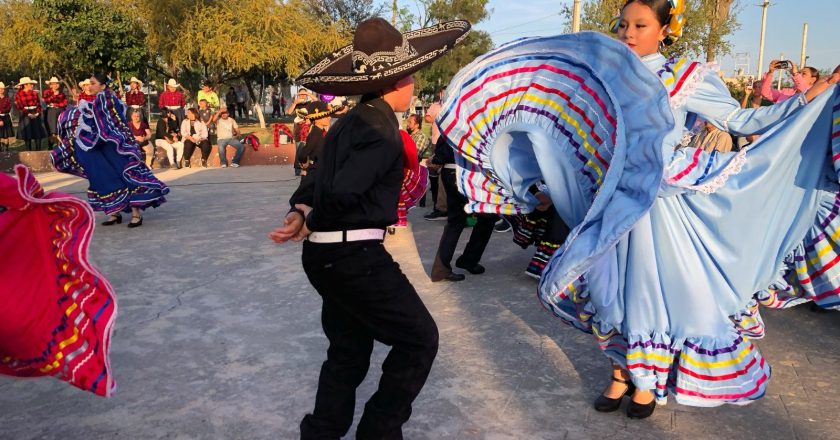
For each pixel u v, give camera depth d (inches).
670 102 108.4
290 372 145.2
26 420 123.9
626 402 128.5
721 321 108.6
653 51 115.1
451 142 120.4
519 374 142.4
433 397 131.5
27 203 88.5
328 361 104.6
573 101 111.0
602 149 109.4
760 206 106.9
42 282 91.2
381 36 94.5
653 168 101.5
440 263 217.6
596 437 115.5
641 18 112.5
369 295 95.9
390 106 98.4
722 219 106.7
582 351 155.0
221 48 1080.2
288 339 165.8
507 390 134.5
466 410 125.9
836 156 110.3
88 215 91.0
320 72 101.1
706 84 109.2
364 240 95.9
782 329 168.2
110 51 908.6
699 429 117.8
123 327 175.6
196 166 660.7
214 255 260.4
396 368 99.7
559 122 112.7
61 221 91.3
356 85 94.2
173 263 247.3
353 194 89.9
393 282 96.7
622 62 105.1
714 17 853.8
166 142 644.1
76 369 92.7
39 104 675.4
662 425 119.5
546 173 113.1
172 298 202.2
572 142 112.0
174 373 145.2
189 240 290.0
